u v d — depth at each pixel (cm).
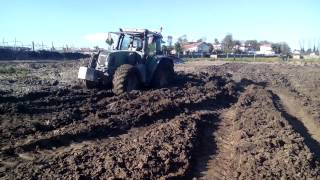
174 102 1528
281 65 4706
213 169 951
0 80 1856
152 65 1805
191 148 1041
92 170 841
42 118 1183
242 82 2652
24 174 799
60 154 924
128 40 1831
